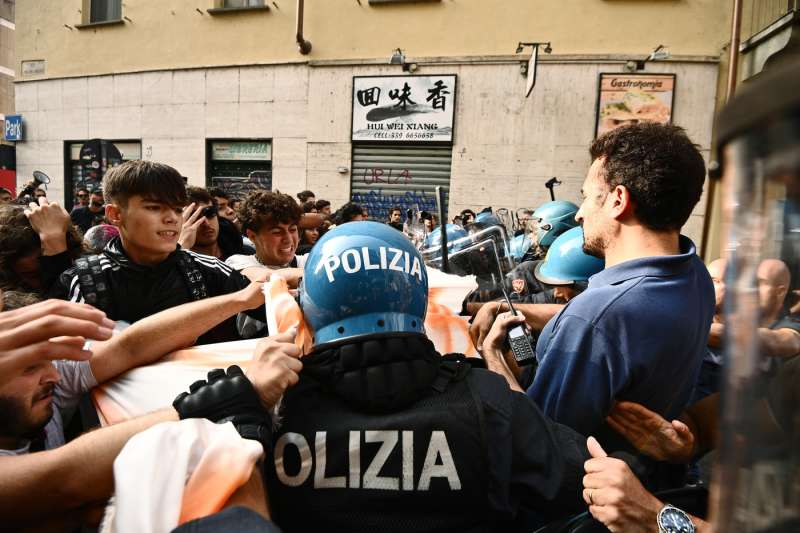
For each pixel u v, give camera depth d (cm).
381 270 77
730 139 24
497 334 117
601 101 782
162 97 953
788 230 24
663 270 96
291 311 93
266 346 75
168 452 56
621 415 96
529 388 106
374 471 70
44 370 79
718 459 32
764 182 24
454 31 834
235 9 903
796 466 27
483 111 826
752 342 29
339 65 868
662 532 73
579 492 78
